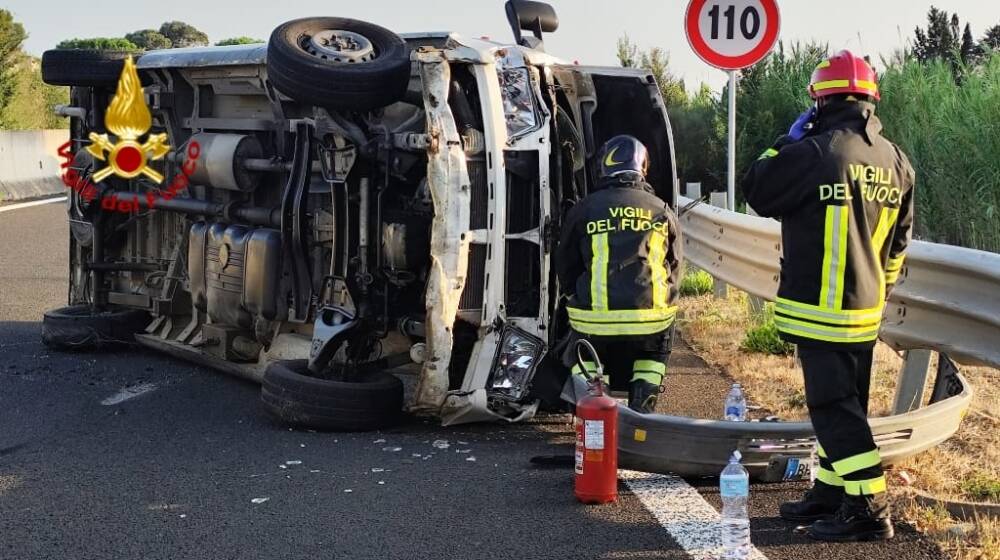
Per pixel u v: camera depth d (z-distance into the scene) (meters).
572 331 5.71
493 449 5.54
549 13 6.90
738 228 7.88
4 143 23.64
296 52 5.85
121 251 8.66
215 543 4.18
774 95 13.82
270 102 7.24
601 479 4.59
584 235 5.52
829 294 4.21
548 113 5.91
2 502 4.67
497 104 5.71
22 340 8.61
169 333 8.02
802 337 4.26
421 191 5.95
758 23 8.19
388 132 5.90
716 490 4.82
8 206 21.33
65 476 5.05
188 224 7.85
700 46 8.20
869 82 4.33
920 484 4.81
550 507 4.59
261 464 5.25
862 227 4.23
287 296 6.79
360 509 4.57
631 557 4.00
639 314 5.35
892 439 4.74
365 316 6.04
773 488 4.84
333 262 6.11
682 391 6.80
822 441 4.27
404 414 6.19
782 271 4.39
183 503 4.66
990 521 4.26
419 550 4.10
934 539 4.17
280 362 6.24
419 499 4.70
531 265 5.86
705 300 10.20
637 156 5.71
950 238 10.10
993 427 5.64
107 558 4.03
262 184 7.36
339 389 5.76
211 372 7.52
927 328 5.18
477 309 5.72
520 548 4.11
